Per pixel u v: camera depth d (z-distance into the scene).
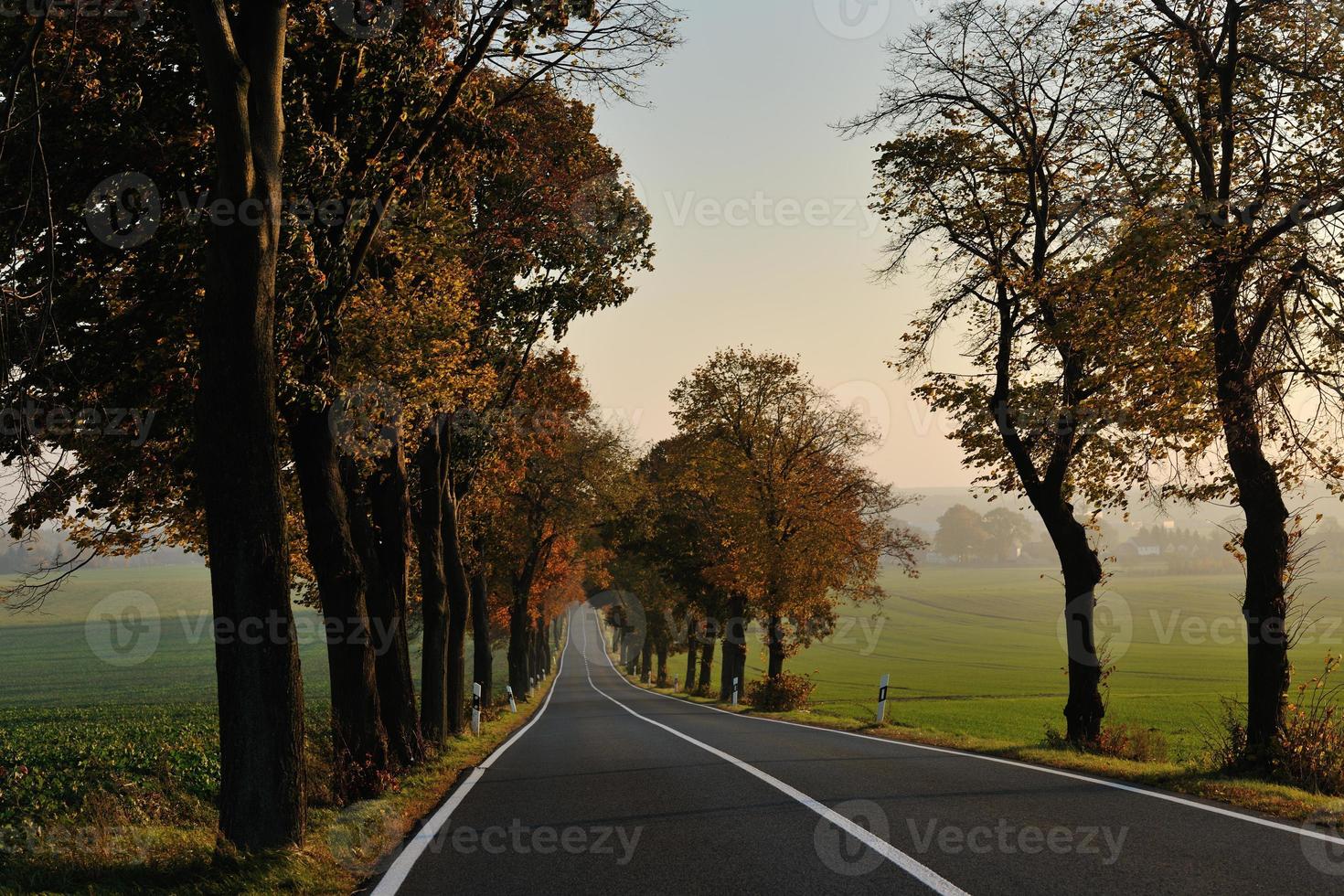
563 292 19.56
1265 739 12.15
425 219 13.90
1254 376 12.79
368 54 10.51
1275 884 5.25
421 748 15.33
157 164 10.23
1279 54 13.20
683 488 44.91
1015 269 16.81
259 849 6.94
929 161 17.30
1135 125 14.28
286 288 10.10
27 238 9.99
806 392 40.47
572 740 19.67
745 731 20.66
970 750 14.58
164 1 9.34
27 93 9.02
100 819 8.88
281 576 7.14
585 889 5.73
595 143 18.81
